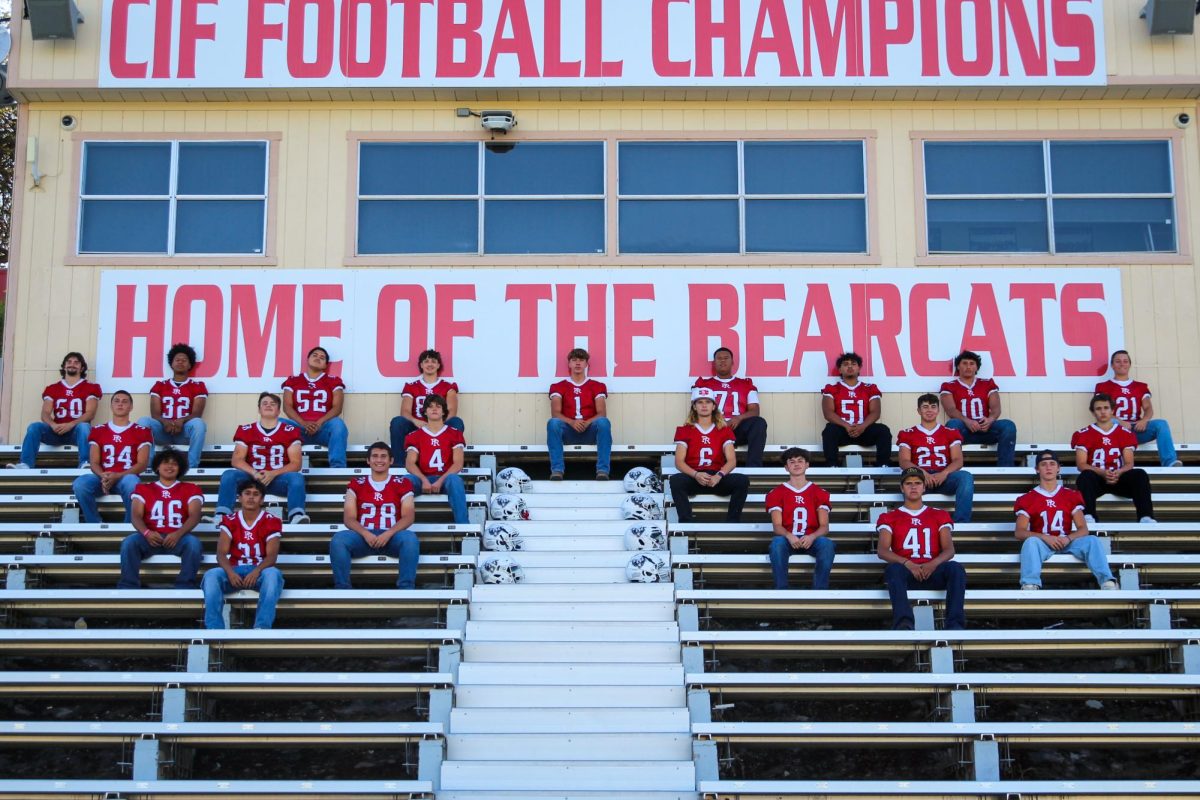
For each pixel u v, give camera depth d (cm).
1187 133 1434
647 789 938
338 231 1408
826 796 924
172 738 958
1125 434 1277
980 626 1155
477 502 1235
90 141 1421
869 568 1151
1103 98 1435
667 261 1406
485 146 1430
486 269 1402
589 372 1381
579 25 1426
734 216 1420
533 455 1353
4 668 1075
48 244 1396
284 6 1426
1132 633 1053
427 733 958
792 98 1431
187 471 1268
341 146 1425
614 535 1194
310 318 1389
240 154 1423
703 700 988
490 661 1043
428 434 1231
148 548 1133
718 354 1351
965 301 1398
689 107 1438
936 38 1424
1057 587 1197
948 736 968
